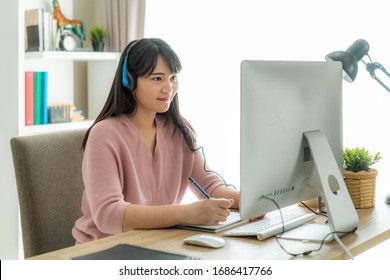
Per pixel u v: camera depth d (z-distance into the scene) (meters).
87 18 3.53
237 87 2.92
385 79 2.48
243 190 1.39
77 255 1.33
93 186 1.67
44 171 1.88
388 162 2.49
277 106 1.43
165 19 3.14
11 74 2.86
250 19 2.85
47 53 2.93
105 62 3.34
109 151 1.72
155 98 1.78
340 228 1.47
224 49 2.95
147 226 1.55
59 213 1.90
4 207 2.92
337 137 1.67
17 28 2.81
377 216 1.73
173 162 1.95
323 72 1.59
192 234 1.51
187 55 3.07
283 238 1.49
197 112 3.06
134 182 1.79
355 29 2.53
